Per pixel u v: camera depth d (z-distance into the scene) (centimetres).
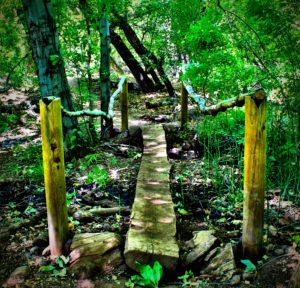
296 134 396
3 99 916
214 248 299
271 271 273
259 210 274
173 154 560
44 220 381
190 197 419
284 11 376
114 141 639
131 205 410
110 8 598
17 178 495
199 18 530
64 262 298
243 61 435
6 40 646
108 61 684
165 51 920
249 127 258
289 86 396
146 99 1134
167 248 285
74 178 482
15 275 284
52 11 488
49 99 279
